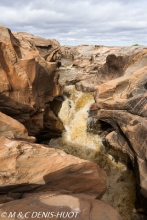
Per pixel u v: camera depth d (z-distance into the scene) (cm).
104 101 1120
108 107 1098
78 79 1838
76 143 1259
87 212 451
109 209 475
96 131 1261
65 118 1378
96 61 2375
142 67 1164
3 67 873
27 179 556
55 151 636
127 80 1126
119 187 942
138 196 823
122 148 1015
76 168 609
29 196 520
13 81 920
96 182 615
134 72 1125
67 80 1814
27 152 589
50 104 1385
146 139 826
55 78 1303
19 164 559
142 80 1031
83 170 613
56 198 493
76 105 1441
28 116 1030
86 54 2958
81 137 1273
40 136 1237
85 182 609
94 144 1222
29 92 1002
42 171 577
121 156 1052
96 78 1630
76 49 3366
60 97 1486
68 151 1205
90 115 1241
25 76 954
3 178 529
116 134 1085
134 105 959
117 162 1088
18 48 994
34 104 1044
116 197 893
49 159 603
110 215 455
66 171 600
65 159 614
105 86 1156
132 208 843
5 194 533
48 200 484
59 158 612
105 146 1179
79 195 555
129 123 949
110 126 1242
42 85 1165
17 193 533
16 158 563
